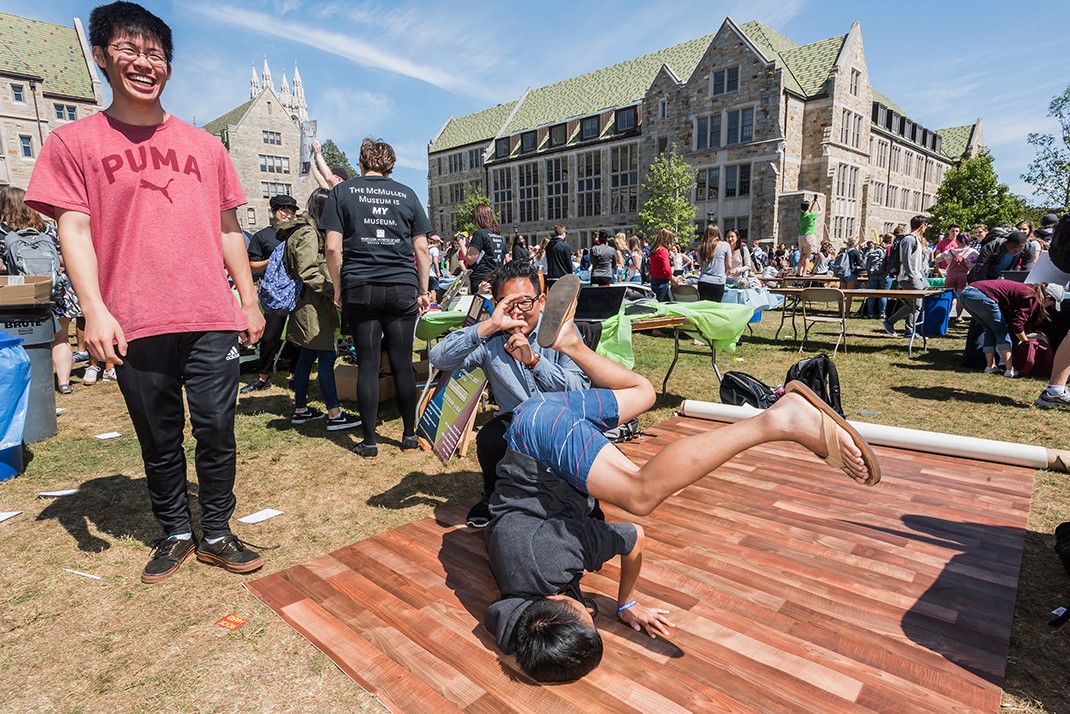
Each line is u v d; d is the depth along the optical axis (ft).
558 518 6.01
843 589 7.44
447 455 9.66
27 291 13.17
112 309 7.45
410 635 6.61
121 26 6.88
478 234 23.03
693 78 104.94
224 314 7.91
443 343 8.89
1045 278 15.75
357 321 12.50
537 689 5.73
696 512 9.71
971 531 8.96
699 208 106.83
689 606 7.10
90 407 16.80
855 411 15.96
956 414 15.60
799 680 5.83
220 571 8.17
